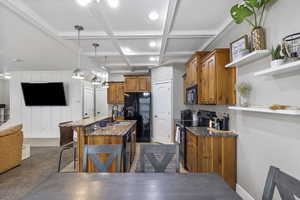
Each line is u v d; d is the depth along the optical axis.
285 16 1.70
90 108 7.71
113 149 1.84
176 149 1.83
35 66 6.03
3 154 3.32
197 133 2.83
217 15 2.67
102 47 4.13
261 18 2.05
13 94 6.90
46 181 1.42
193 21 2.87
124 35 3.32
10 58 4.92
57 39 3.36
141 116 6.11
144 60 5.45
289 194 1.00
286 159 1.73
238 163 2.66
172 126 5.61
